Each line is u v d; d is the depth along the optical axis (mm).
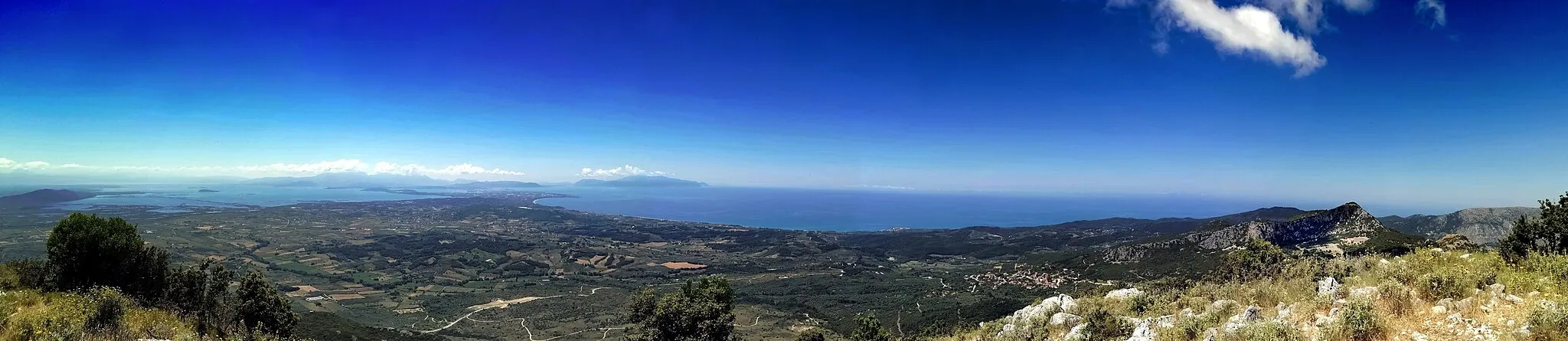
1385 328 11719
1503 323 10820
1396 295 12836
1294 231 93062
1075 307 22875
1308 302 14664
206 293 39250
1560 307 9859
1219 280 27266
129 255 33969
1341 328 11766
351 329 91188
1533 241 17891
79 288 28859
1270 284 17969
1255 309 14703
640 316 41188
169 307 31375
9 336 16609
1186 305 18812
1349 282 15961
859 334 61781
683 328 38750
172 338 22688
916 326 94875
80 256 31750
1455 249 21281
